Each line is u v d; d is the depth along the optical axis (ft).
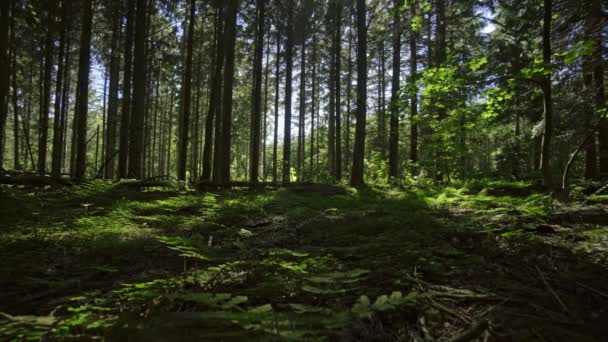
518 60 29.12
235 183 34.04
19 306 6.98
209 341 4.89
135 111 37.01
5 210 15.17
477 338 5.27
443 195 17.34
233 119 112.47
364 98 38.11
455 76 19.22
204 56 77.25
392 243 10.39
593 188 19.22
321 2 66.39
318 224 14.46
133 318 5.82
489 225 12.53
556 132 34.55
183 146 47.52
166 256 10.89
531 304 6.35
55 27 41.34
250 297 7.06
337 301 6.72
